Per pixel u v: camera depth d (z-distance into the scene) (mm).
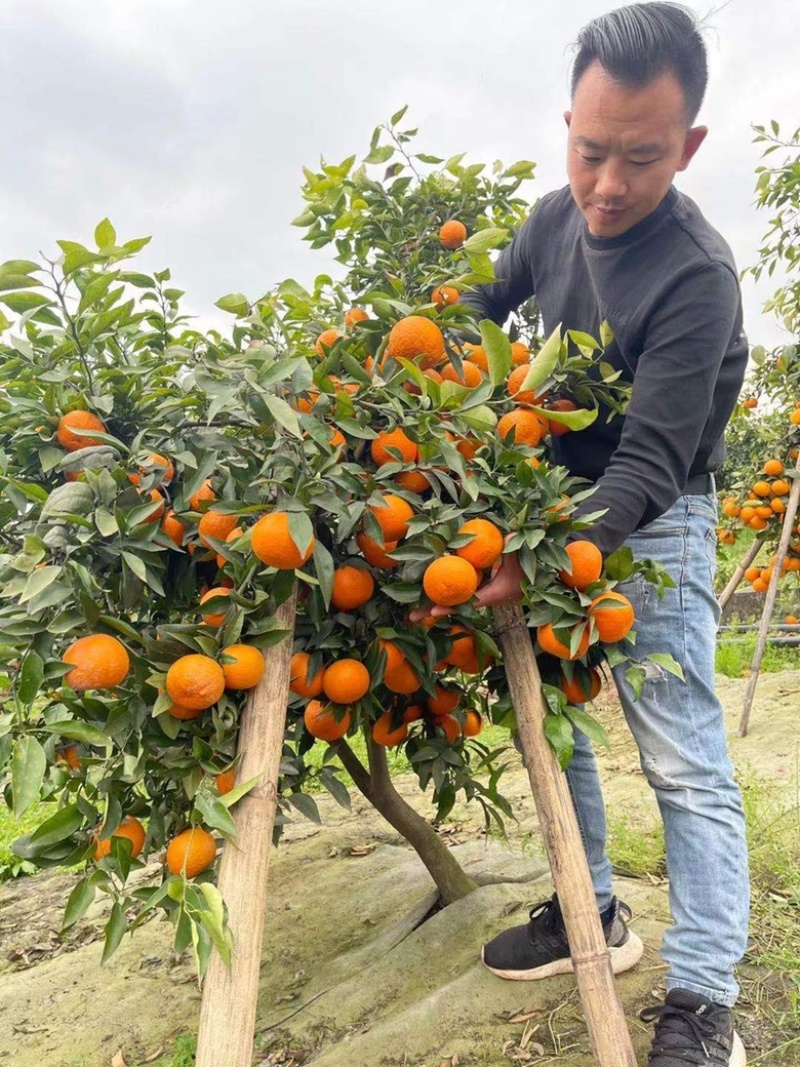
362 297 1806
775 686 5531
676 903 1967
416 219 2818
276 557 1442
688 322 1915
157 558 1579
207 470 1545
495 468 1728
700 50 1798
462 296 2682
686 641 2053
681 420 1879
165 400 1733
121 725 1483
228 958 1322
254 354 1616
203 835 1523
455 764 2297
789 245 5355
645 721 2055
